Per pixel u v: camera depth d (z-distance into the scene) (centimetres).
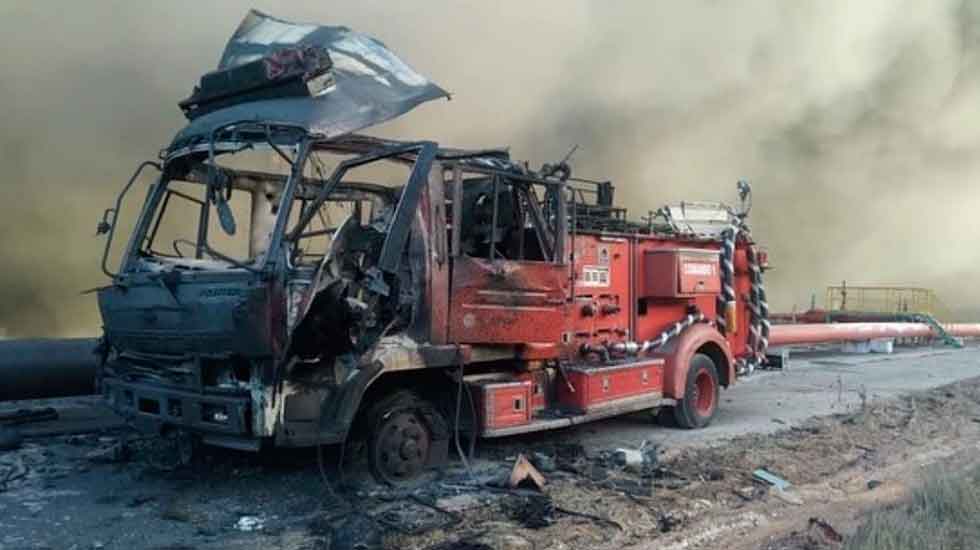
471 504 556
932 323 1938
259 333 505
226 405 523
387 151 586
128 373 606
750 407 1018
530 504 555
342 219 590
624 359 792
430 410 622
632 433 837
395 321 580
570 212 761
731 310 930
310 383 545
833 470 690
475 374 658
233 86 618
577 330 770
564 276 698
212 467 643
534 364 684
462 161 635
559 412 714
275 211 657
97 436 761
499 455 708
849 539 484
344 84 604
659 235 873
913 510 538
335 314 536
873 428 873
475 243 685
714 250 930
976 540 477
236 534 496
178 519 523
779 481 644
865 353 1766
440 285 605
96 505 553
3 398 816
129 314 585
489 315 636
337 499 563
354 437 600
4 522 514
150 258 631
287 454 668
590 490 602
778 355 1034
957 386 1194
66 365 840
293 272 521
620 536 504
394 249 557
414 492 585
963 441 822
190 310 533
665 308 877
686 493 601
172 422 561
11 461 664
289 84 589
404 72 643
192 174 633
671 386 827
